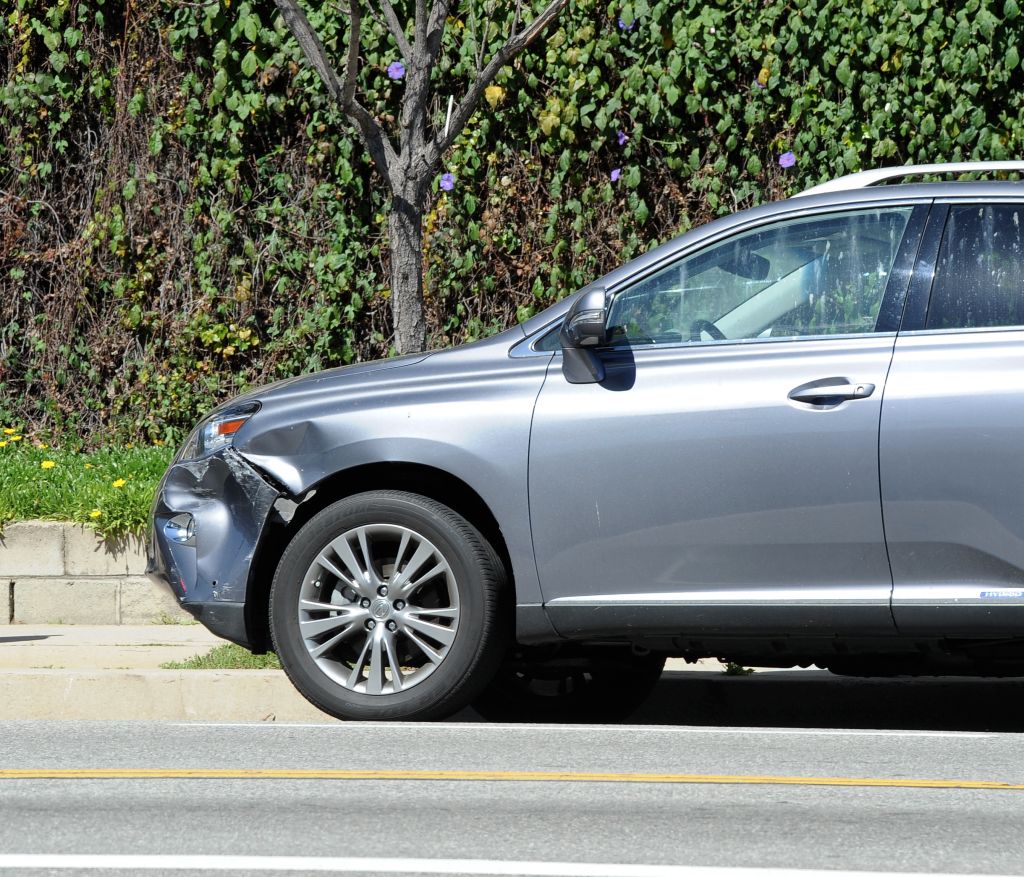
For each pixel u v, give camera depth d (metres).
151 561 15.39
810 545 13.42
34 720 15.39
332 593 14.70
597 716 16.50
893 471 13.20
